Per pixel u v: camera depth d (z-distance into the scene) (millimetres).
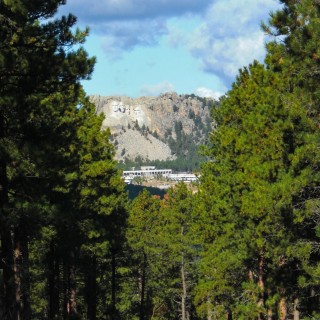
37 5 28703
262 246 41250
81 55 30484
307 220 35375
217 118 62156
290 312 47344
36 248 57906
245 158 44031
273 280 39469
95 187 53406
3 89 30375
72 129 34250
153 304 122625
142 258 105188
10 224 29438
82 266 65750
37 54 29953
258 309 43875
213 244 59906
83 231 51062
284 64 32094
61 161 31938
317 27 28859
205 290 63438
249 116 41844
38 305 71625
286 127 33125
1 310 30547
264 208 35000
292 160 33094
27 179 33406
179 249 96438
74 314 58750
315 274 32406
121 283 104438
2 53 27984
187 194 97812
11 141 30625
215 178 62312
